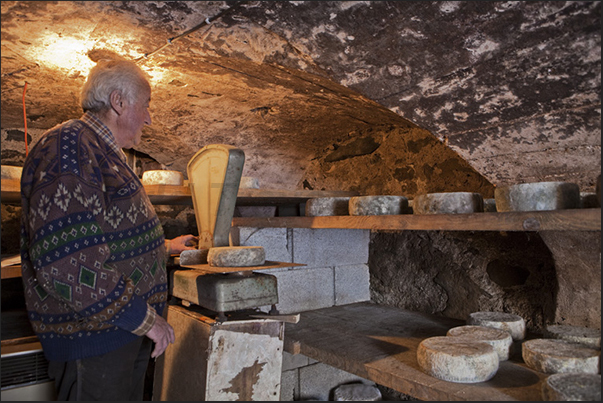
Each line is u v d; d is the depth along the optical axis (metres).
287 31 1.47
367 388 2.19
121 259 1.35
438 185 2.33
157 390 1.87
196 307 1.83
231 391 1.56
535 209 1.32
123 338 1.36
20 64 1.75
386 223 1.63
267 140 2.73
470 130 1.70
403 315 2.26
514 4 1.16
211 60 1.75
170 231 2.82
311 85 1.92
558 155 1.59
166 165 2.86
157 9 1.38
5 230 2.26
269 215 2.79
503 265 2.00
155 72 1.89
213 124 2.45
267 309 2.25
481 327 1.66
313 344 1.77
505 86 1.44
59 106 2.25
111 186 1.34
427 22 1.30
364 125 2.64
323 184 3.01
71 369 1.33
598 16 1.12
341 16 1.35
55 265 1.14
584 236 1.48
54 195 1.18
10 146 2.47
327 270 2.49
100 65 1.45
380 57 1.51
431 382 1.33
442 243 2.24
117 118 1.46
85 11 1.38
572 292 1.66
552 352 1.37
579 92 1.34
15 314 1.93
